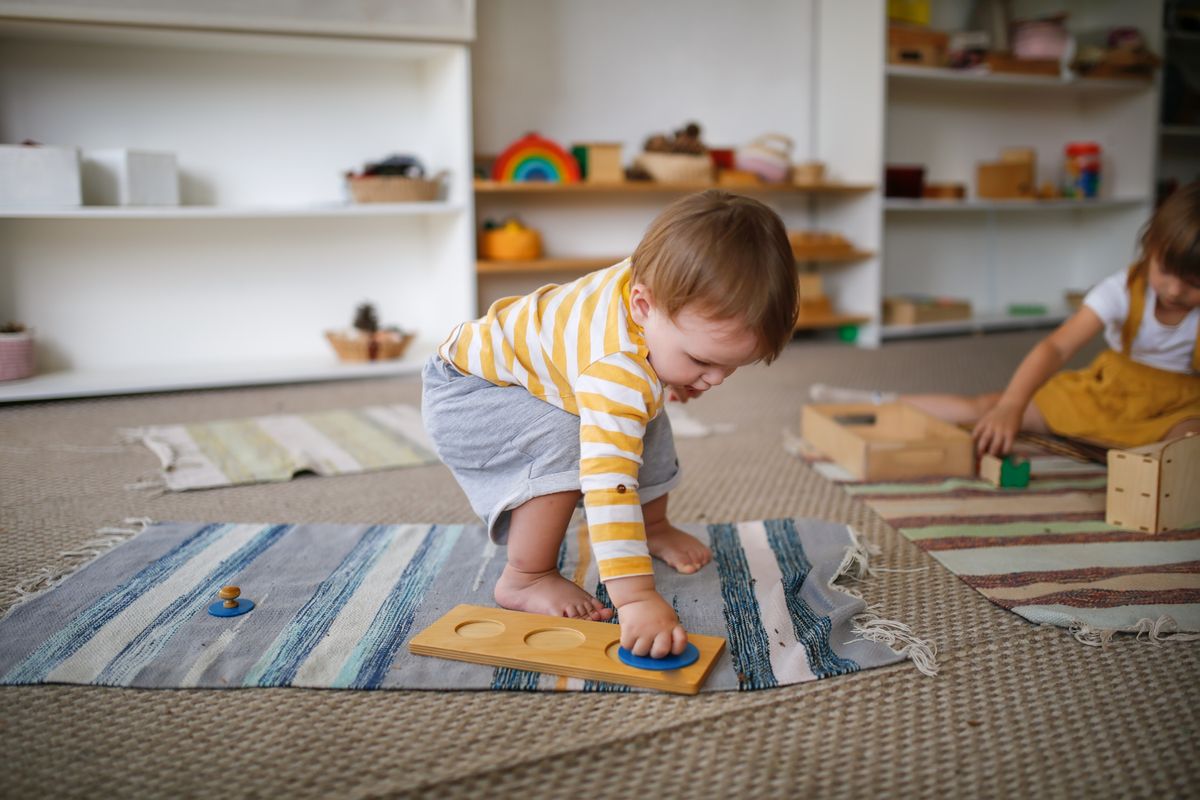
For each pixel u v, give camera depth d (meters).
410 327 2.73
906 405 1.65
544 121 2.82
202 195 2.45
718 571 1.05
